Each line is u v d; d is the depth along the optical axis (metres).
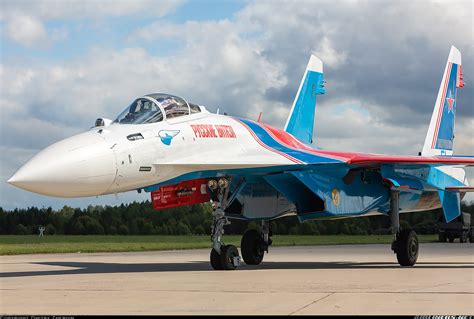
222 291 14.67
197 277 18.50
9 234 73.94
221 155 21.31
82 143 18.39
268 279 17.75
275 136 24.27
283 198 24.69
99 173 18.16
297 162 21.78
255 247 25.00
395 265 24.94
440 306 12.19
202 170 20.84
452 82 31.44
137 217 76.56
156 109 20.78
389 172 24.09
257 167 21.12
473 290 14.86
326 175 23.36
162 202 21.36
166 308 12.00
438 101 30.66
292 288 15.27
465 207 78.38
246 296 13.72
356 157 23.23
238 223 72.38
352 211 23.98
